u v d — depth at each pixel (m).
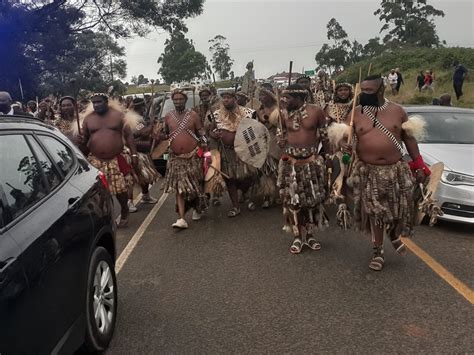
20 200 2.88
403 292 4.60
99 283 3.69
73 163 4.02
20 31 25.25
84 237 3.42
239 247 6.11
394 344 3.69
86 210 3.61
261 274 5.19
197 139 6.98
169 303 4.58
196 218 7.48
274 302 4.50
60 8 27.55
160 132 7.72
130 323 4.20
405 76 41.31
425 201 4.92
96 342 3.51
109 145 6.80
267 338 3.86
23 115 3.64
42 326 2.67
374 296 4.54
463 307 4.25
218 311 4.37
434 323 3.98
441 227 6.61
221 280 5.08
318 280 4.96
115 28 28.80
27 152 3.29
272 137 7.68
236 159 7.45
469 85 32.19
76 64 31.17
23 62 26.14
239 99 8.55
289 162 5.64
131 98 9.10
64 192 3.46
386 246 5.93
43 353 2.67
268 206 8.00
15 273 2.47
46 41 26.64
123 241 6.61
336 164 5.71
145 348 3.78
